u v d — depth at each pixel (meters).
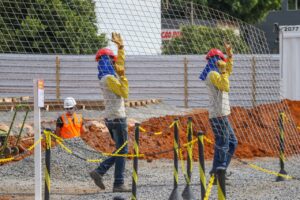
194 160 44.78
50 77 61.78
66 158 39.09
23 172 38.41
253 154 47.97
